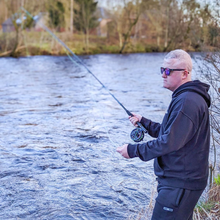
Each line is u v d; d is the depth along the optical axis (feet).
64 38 138.00
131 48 145.69
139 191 14.94
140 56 122.11
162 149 7.46
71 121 28.17
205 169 7.84
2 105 35.53
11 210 13.57
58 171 17.53
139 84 50.60
